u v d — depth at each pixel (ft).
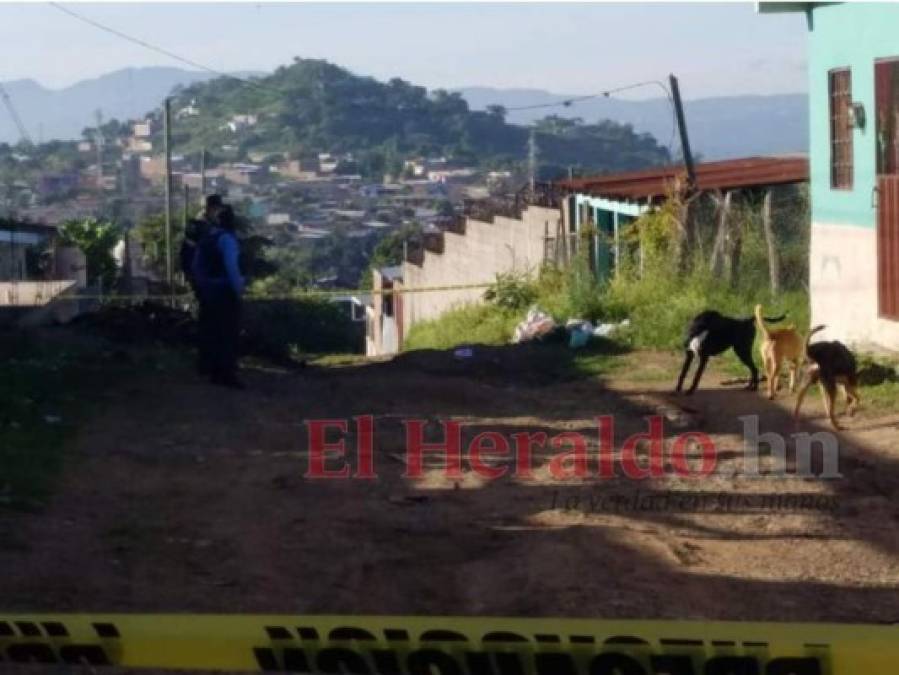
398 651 17.39
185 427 45.03
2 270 134.51
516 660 17.22
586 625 17.88
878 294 56.54
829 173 60.34
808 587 28.73
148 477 37.52
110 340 67.05
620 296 75.05
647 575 29.01
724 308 68.90
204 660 17.56
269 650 17.57
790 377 52.85
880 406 47.52
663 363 61.05
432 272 137.08
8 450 38.91
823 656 16.98
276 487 37.17
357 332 150.92
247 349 68.03
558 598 27.17
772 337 50.72
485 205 122.21
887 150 55.72
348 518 33.78
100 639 17.63
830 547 31.96
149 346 66.69
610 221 94.99
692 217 78.89
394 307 150.92
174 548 30.04
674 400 51.42
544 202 105.91
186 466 39.29
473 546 31.32
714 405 50.11
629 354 64.39
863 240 57.67
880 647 17.01
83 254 143.43
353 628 17.56
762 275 74.38
